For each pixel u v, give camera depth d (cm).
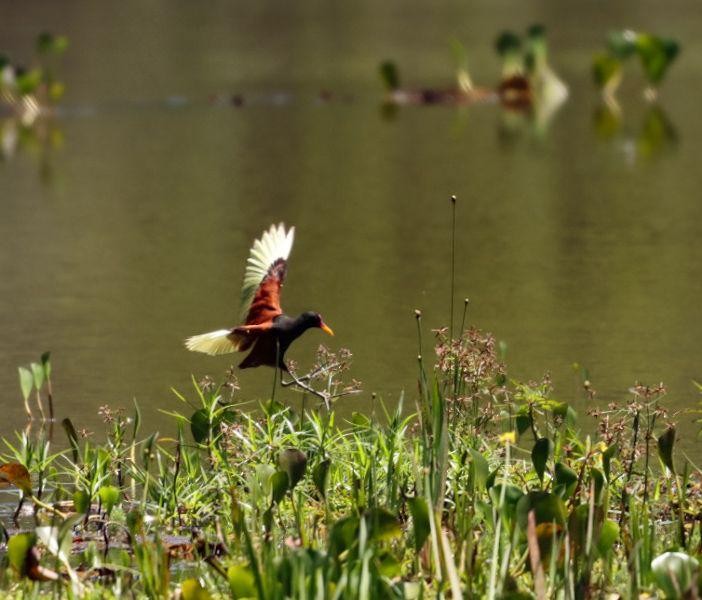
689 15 5172
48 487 945
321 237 1823
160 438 1031
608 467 812
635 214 1944
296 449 811
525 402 1029
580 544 731
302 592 643
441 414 780
